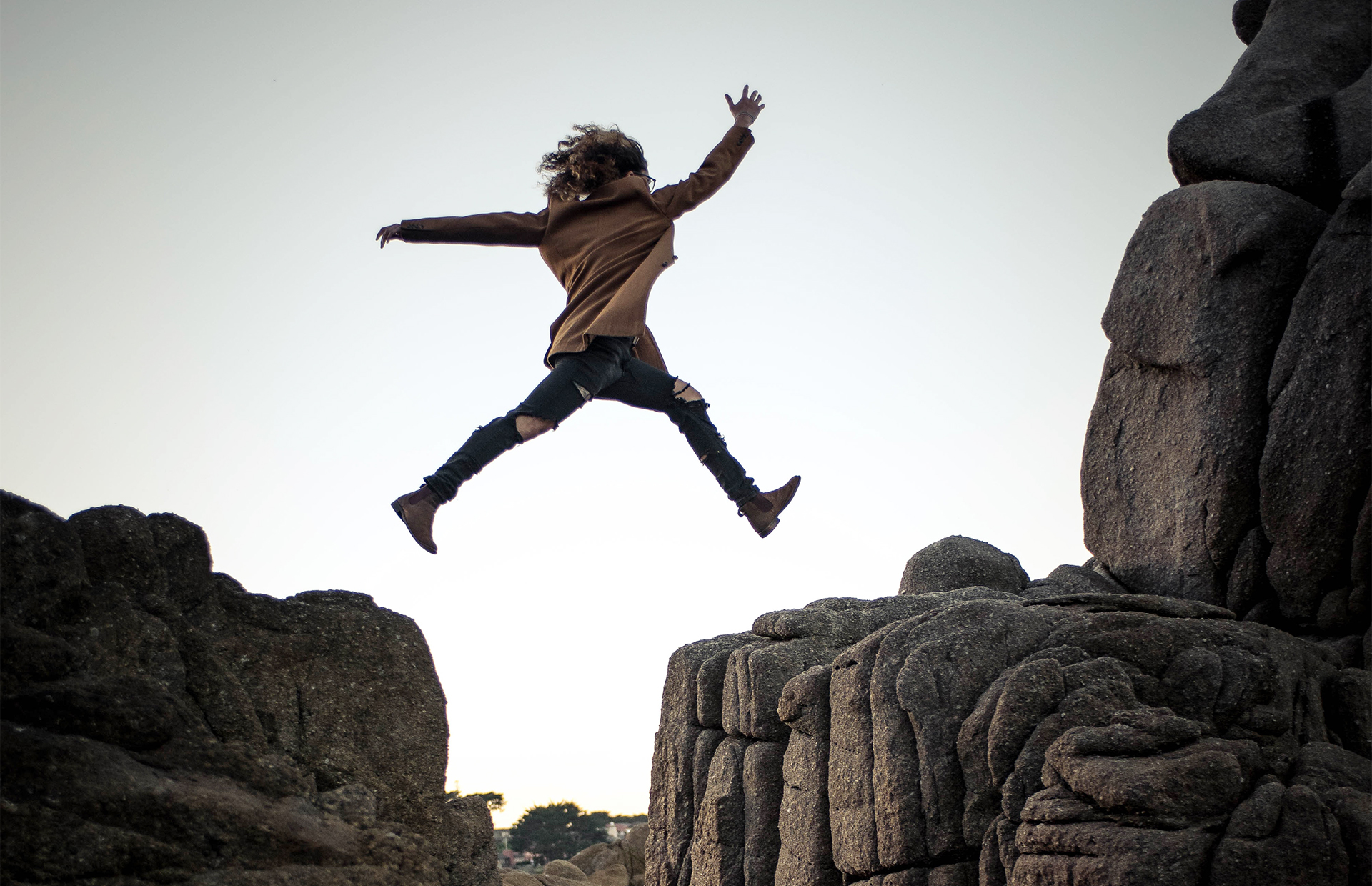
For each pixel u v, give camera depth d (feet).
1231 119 28.45
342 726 13.87
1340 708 19.49
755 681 26.43
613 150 18.75
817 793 23.21
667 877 29.22
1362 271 23.99
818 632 27.27
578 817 115.85
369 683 14.28
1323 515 23.82
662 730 31.37
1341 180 27.20
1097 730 17.40
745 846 25.91
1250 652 19.26
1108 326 28.66
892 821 20.06
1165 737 17.11
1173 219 27.58
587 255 17.89
